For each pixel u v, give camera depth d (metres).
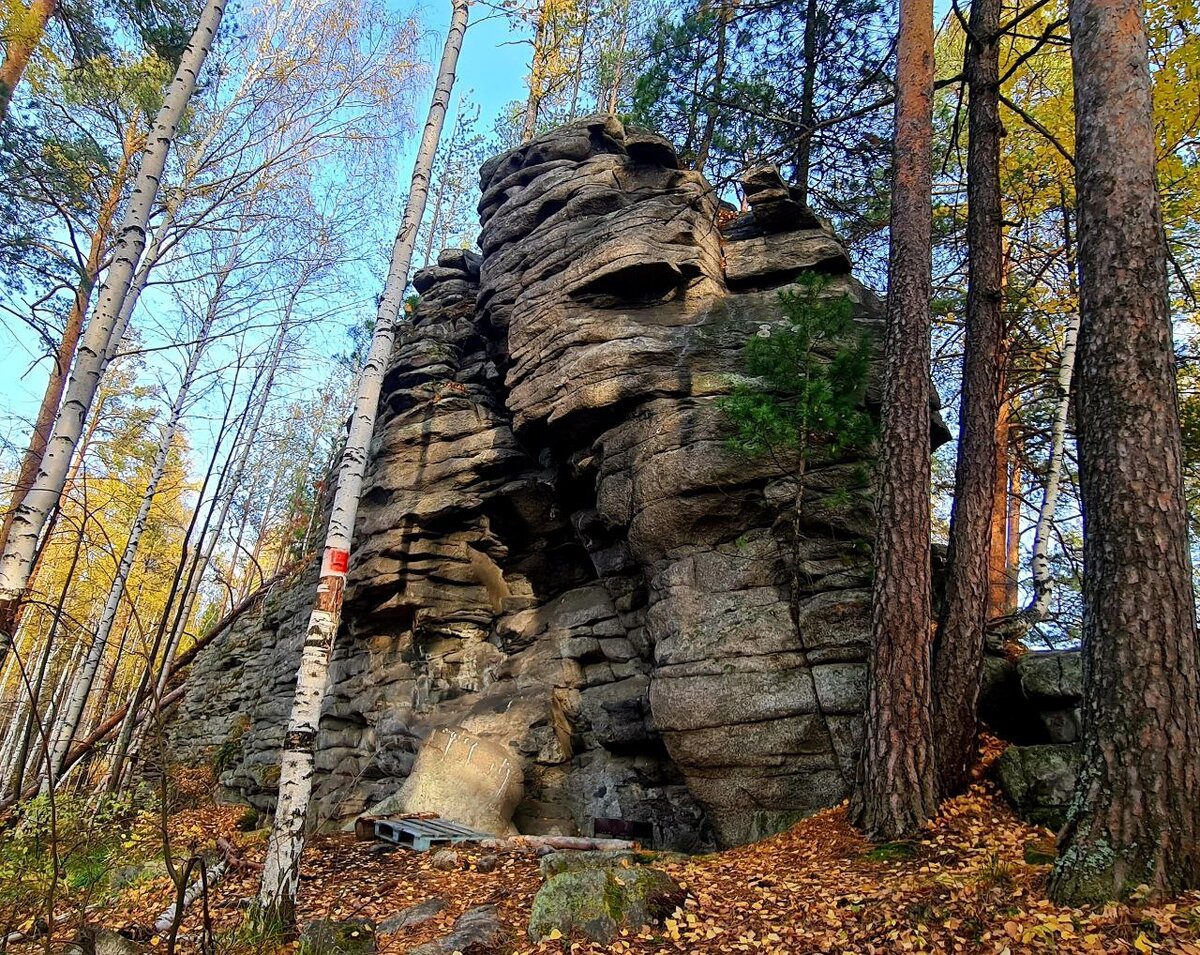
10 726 20.91
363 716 15.67
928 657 7.91
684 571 10.70
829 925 5.56
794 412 10.03
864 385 10.09
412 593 15.53
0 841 7.99
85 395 7.91
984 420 9.35
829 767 8.84
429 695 14.86
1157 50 12.45
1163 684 5.28
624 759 12.12
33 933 6.84
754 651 9.61
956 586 8.78
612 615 13.34
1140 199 6.21
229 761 21.59
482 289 15.84
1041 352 15.05
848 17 15.41
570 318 13.13
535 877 8.03
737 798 9.21
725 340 12.05
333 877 9.02
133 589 20.95
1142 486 5.67
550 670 13.68
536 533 15.72
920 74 9.59
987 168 10.25
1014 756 7.85
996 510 14.86
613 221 13.44
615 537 13.16
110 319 8.26
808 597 9.77
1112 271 6.16
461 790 11.92
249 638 26.16
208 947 5.44
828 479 10.36
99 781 15.45
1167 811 5.05
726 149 16.44
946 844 6.92
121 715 13.93
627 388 11.88
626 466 11.84
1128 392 5.88
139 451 20.25
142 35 12.95
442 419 16.33
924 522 8.23
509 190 16.41
